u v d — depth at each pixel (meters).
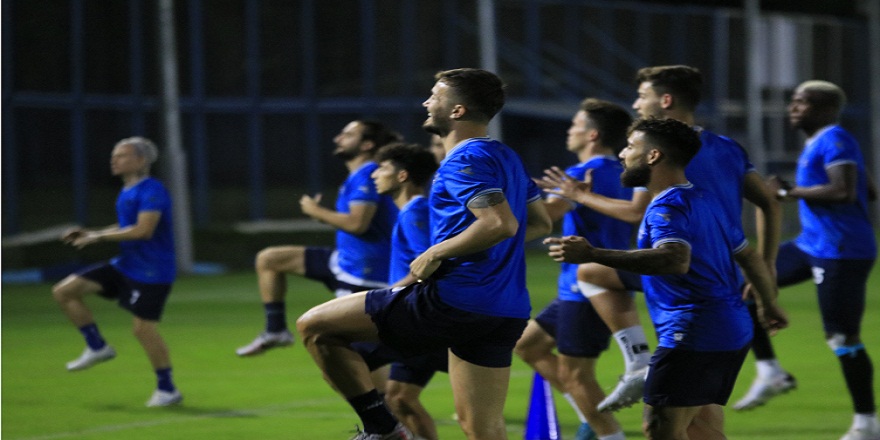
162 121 60.75
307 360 33.00
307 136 79.31
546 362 20.58
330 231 78.69
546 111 83.00
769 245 18.14
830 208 21.59
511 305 15.31
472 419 15.45
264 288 25.45
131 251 25.94
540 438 20.88
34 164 68.81
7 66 67.12
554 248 14.23
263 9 78.06
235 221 77.56
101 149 72.38
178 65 75.75
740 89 93.06
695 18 91.50
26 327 41.56
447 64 82.44
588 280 18.78
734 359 14.89
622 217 18.03
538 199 16.44
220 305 48.00
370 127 23.75
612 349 34.16
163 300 26.12
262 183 78.25
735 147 17.53
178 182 61.28
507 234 14.55
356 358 15.97
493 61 70.25
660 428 14.93
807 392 26.72
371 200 23.23
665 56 90.81
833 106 21.94
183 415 24.91
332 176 80.06
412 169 19.33
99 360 26.55
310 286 56.28
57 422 24.20
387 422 16.02
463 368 15.47
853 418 23.52
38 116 69.06
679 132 14.69
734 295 14.93
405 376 19.39
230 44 77.38
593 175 19.58
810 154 22.02
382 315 15.43
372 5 80.31
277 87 78.62
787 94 96.19
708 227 14.62
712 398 14.80
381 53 80.69
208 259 68.62
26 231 68.19
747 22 83.88
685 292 14.70
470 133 15.28
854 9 113.56
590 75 88.06
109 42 72.81
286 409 25.50
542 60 86.12
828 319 21.53
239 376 30.23
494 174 14.85
